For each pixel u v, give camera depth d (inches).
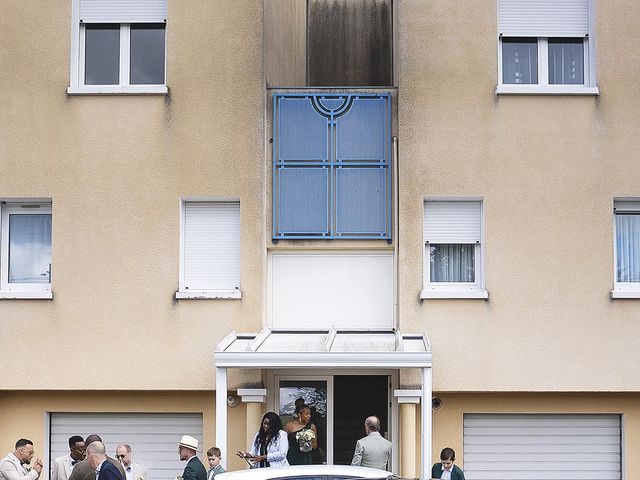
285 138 650.8
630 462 638.5
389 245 645.9
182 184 641.6
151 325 636.7
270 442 580.4
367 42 796.0
